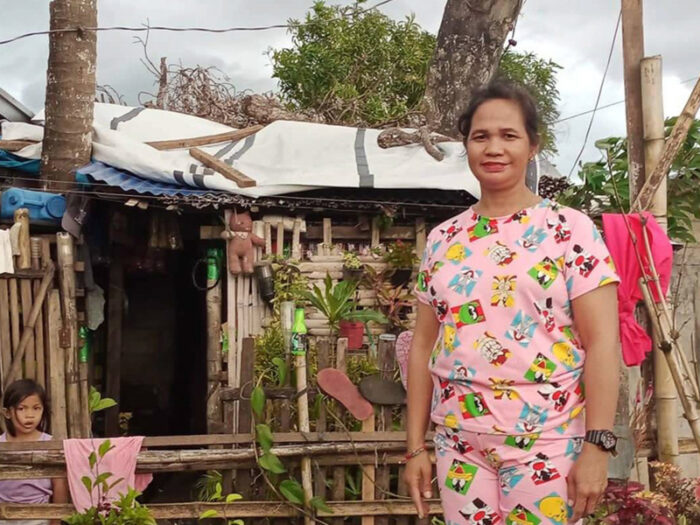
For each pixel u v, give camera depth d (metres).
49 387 5.30
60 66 6.08
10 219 5.62
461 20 7.97
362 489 4.68
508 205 2.18
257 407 4.57
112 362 6.92
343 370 4.89
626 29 4.21
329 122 8.70
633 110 4.19
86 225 6.16
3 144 6.60
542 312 2.05
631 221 3.79
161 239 6.15
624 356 3.83
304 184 5.80
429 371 2.29
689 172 5.72
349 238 6.09
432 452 4.64
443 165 6.21
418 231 6.09
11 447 4.35
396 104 12.05
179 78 8.66
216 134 7.00
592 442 1.99
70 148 6.07
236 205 5.73
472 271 2.12
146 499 6.42
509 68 11.59
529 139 2.18
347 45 12.80
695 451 5.11
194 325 9.16
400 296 5.96
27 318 5.27
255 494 4.65
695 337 5.93
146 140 6.93
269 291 5.80
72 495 4.33
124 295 7.32
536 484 2.03
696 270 6.01
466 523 2.13
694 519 3.52
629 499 3.30
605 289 2.04
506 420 2.05
